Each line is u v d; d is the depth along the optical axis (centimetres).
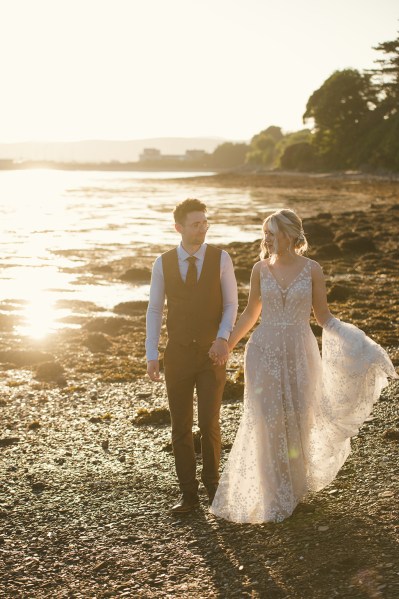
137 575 383
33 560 404
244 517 424
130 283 1600
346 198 5328
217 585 367
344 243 2080
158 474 525
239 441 429
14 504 482
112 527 442
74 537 430
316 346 436
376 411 645
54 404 720
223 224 3284
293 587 357
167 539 421
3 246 2364
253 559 389
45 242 2508
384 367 421
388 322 1081
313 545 397
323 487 437
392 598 335
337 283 1503
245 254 2006
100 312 1261
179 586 369
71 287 1537
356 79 11062
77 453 578
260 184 8781
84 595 366
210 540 416
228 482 429
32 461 562
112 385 787
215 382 451
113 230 3014
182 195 6375
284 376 421
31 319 1193
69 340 1031
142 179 12562
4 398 744
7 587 375
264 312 433
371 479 485
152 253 2191
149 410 679
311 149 13062
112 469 539
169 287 450
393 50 10688
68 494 495
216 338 443
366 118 10956
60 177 14938
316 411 428
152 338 457
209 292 444
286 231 425
